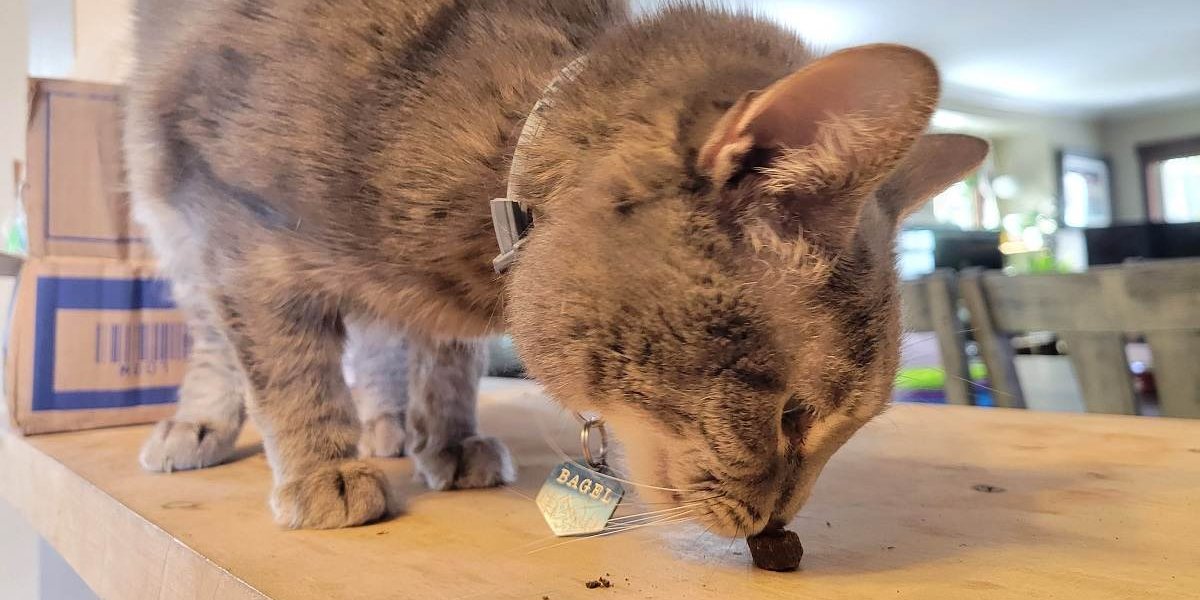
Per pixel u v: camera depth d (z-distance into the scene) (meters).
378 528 0.26
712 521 0.22
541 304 0.23
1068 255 2.01
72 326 0.45
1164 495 0.29
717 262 0.21
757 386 0.21
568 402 0.24
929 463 0.35
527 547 0.24
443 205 0.25
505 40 0.26
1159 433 0.40
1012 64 1.81
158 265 0.43
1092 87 2.05
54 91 0.45
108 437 0.43
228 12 0.27
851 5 1.32
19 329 0.43
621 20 0.28
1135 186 2.36
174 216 0.32
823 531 0.25
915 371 0.52
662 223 0.21
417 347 0.34
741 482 0.22
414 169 0.25
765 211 0.21
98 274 0.45
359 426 0.30
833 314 0.22
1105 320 0.45
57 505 0.35
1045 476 0.32
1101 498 0.29
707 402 0.21
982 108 2.11
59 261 0.44
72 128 0.45
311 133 0.25
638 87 0.23
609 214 0.22
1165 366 0.43
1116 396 0.46
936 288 0.51
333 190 0.26
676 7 0.26
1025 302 0.48
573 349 0.23
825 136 0.20
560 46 0.27
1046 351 0.64
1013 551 0.23
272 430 0.29
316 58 0.26
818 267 0.21
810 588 0.20
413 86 0.25
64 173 0.45
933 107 0.19
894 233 0.25
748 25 0.26
